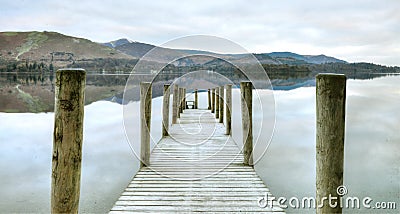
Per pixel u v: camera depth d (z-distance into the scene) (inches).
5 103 647.1
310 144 282.4
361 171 198.8
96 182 175.5
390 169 203.6
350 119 449.7
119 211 100.3
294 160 222.2
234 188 123.2
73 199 68.7
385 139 314.0
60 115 66.7
